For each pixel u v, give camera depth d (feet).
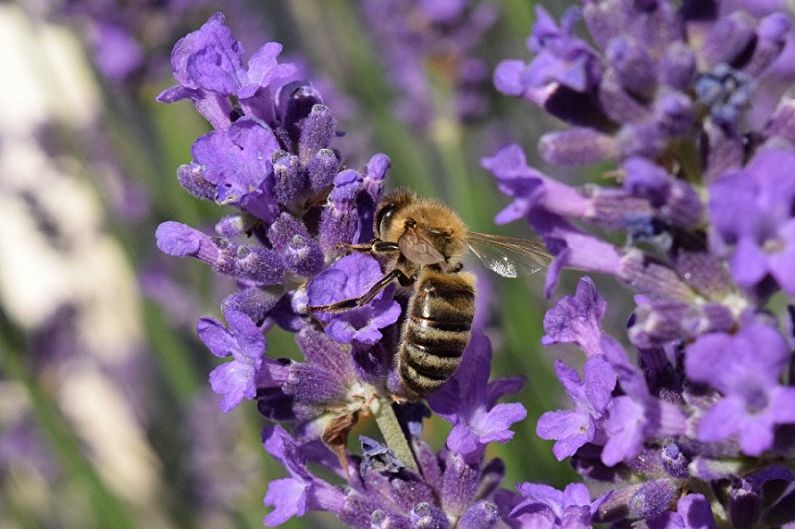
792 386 0.39
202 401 0.63
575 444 0.41
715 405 0.38
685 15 0.40
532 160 0.63
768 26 0.39
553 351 0.59
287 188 0.41
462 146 0.62
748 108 0.40
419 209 0.46
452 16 0.61
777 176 0.38
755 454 0.38
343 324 0.41
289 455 0.42
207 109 0.42
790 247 0.38
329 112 0.42
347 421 0.42
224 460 0.61
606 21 0.40
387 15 0.63
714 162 0.39
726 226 0.38
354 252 0.42
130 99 0.63
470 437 0.41
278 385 0.42
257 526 0.60
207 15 0.60
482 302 0.58
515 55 0.61
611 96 0.39
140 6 0.58
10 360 0.59
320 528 0.60
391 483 0.42
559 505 0.41
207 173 0.41
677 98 0.39
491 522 0.42
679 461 0.40
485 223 0.60
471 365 0.43
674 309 0.39
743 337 0.38
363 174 0.43
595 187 0.40
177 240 0.42
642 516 0.41
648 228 0.40
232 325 0.41
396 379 0.42
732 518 0.40
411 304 0.44
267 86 0.42
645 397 0.39
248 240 0.43
